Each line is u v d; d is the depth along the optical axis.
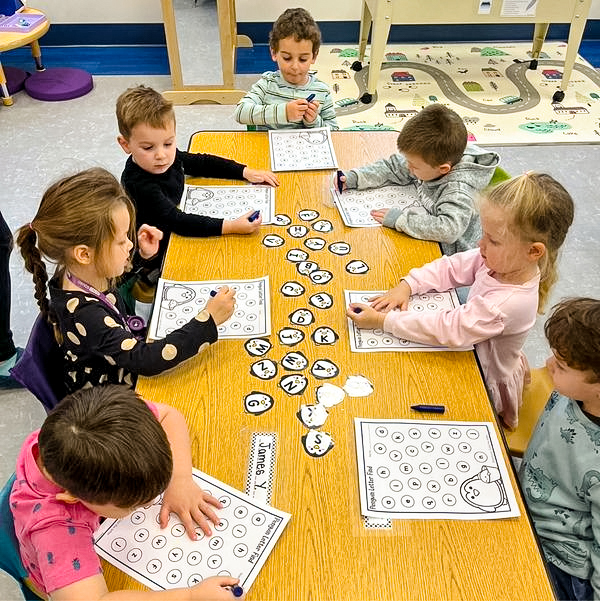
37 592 1.06
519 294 1.33
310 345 1.28
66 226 1.17
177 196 1.78
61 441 0.80
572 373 1.06
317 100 2.29
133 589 0.89
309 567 0.91
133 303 1.87
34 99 3.81
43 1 4.24
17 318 2.38
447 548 0.94
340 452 1.07
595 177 3.18
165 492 0.99
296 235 1.60
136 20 4.38
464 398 1.18
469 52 4.43
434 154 1.61
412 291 1.41
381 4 3.41
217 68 3.72
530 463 1.22
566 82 3.77
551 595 0.89
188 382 1.20
